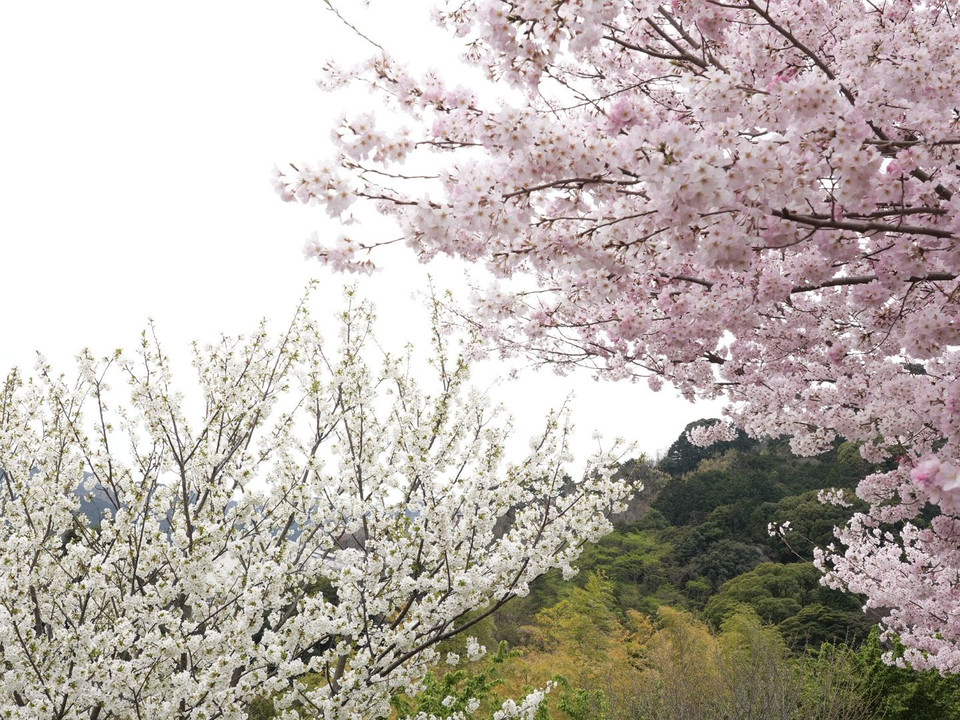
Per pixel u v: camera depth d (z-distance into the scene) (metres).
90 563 4.74
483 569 4.78
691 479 38.28
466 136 2.70
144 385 5.35
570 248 2.73
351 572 4.47
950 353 4.36
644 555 30.53
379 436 5.57
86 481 5.50
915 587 6.98
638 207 2.66
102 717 4.85
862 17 3.01
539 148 2.36
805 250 3.33
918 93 2.48
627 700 11.24
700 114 2.45
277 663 4.44
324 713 4.42
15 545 4.64
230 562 5.26
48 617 5.05
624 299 3.78
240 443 5.76
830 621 21.77
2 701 4.50
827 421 4.56
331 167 2.44
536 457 5.05
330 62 2.76
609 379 5.71
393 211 2.88
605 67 3.72
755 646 13.37
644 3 2.71
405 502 4.95
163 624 4.30
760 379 5.17
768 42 2.98
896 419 3.98
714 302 3.47
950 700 10.35
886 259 3.12
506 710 5.90
